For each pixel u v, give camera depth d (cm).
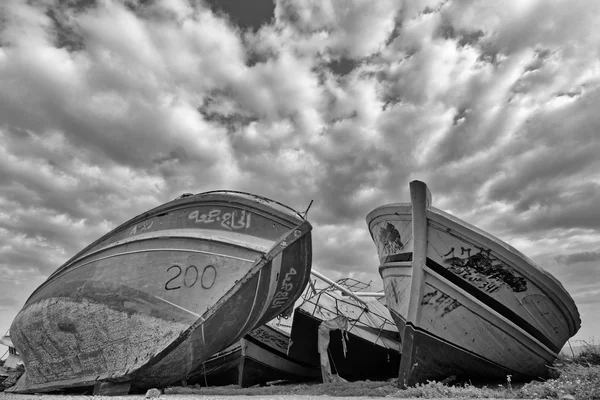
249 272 334
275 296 373
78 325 368
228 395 382
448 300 405
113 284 361
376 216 461
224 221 357
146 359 331
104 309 357
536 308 414
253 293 347
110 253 381
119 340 346
